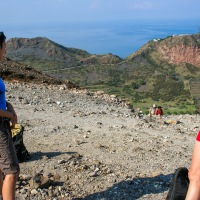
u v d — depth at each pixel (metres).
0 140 4.68
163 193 6.59
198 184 2.21
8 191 4.76
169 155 9.30
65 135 10.77
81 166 7.54
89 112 15.54
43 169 7.34
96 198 6.23
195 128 14.05
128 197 6.36
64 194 6.23
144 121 14.45
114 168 7.80
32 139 9.99
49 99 18.12
